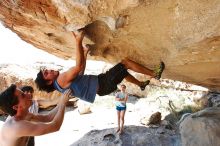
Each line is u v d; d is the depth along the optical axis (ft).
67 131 30.12
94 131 28.76
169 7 10.59
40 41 17.57
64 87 12.48
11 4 13.55
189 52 11.92
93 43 13.94
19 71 37.19
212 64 13.07
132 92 39.34
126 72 14.01
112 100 37.52
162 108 33.94
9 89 9.78
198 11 10.12
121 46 14.28
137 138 26.32
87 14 11.37
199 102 33.30
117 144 25.76
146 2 10.55
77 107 36.86
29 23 14.85
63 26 13.01
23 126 9.79
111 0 10.69
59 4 11.60
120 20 11.67
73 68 12.42
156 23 11.53
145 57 14.12
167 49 12.86
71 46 16.37
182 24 10.85
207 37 10.41
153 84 38.88
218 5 9.57
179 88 36.70
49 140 28.58
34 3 12.45
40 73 12.64
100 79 13.33
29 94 10.39
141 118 30.09
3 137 10.05
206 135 19.52
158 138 26.14
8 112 9.80
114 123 30.81
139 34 12.70
